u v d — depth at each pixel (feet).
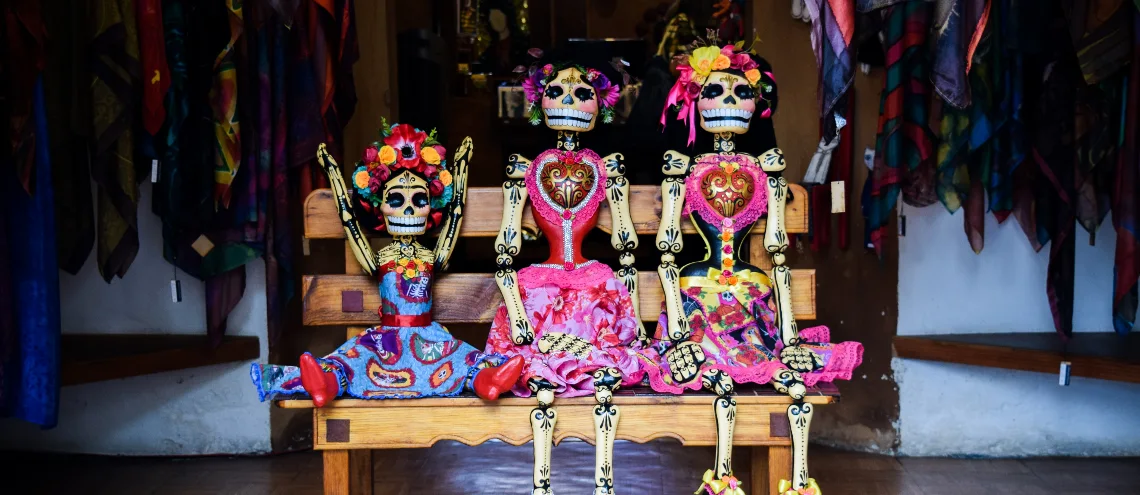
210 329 11.84
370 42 14.88
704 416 8.39
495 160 20.56
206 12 11.09
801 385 8.23
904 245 12.46
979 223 11.21
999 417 12.41
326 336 13.80
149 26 10.32
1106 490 10.96
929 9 9.93
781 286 9.27
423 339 8.82
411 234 9.10
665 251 9.24
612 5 24.53
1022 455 12.43
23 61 9.11
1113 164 10.65
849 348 8.64
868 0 9.63
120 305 12.82
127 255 10.98
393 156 8.93
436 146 9.21
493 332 9.31
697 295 9.08
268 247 11.64
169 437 12.59
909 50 10.03
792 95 13.64
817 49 9.85
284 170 11.52
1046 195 11.27
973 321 12.60
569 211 9.39
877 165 10.57
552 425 8.29
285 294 11.89
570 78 9.30
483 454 12.62
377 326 9.52
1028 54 10.68
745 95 9.23
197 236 11.46
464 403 8.33
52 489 11.15
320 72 11.60
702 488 8.54
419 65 17.87
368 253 9.14
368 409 8.33
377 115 14.96
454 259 17.81
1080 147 10.68
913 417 12.51
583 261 9.48
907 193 11.02
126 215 10.70
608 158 9.58
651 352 8.74
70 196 11.09
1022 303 12.57
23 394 9.48
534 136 19.34
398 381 8.46
